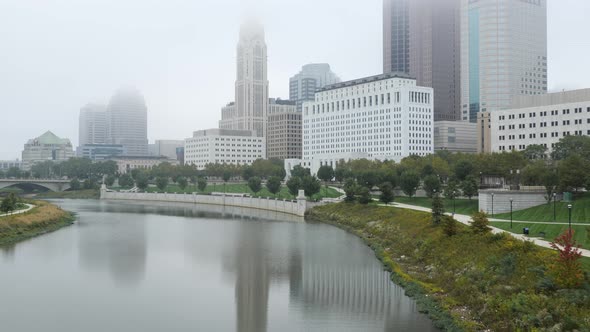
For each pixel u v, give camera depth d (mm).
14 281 111500
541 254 86562
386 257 127250
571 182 153875
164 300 97875
